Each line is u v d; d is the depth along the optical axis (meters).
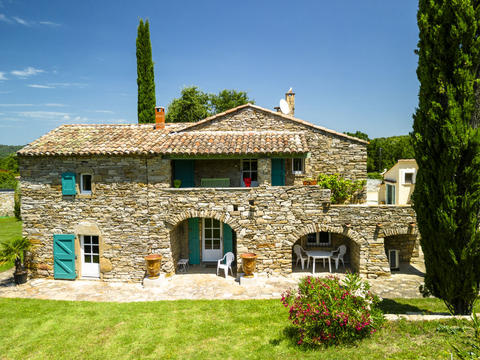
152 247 12.89
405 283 12.17
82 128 15.16
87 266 13.45
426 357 6.29
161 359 7.47
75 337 8.66
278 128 15.07
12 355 7.91
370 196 24.50
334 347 7.08
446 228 7.92
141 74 23.27
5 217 34.25
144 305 10.58
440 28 8.07
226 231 14.82
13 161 63.88
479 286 8.09
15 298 11.38
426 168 8.42
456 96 7.95
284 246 12.75
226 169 15.09
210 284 12.44
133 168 12.74
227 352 7.56
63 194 12.95
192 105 33.41
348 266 14.13
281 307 10.06
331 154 14.88
